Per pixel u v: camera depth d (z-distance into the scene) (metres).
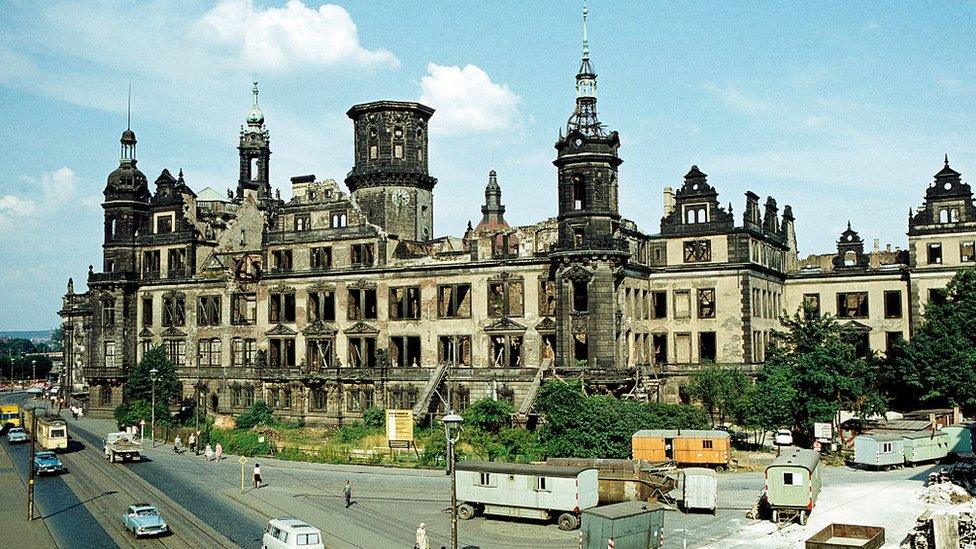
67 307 143.75
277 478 70.25
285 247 104.69
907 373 89.00
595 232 85.31
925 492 58.59
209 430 89.94
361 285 99.12
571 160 86.12
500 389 87.25
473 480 54.62
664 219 98.06
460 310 94.12
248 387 105.81
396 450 78.19
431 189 111.19
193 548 48.66
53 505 60.50
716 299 94.81
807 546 43.53
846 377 77.69
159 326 114.88
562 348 85.75
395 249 99.00
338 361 98.25
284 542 44.22
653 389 91.31
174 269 114.62
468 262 92.50
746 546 46.78
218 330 109.75
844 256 108.00
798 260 113.44
